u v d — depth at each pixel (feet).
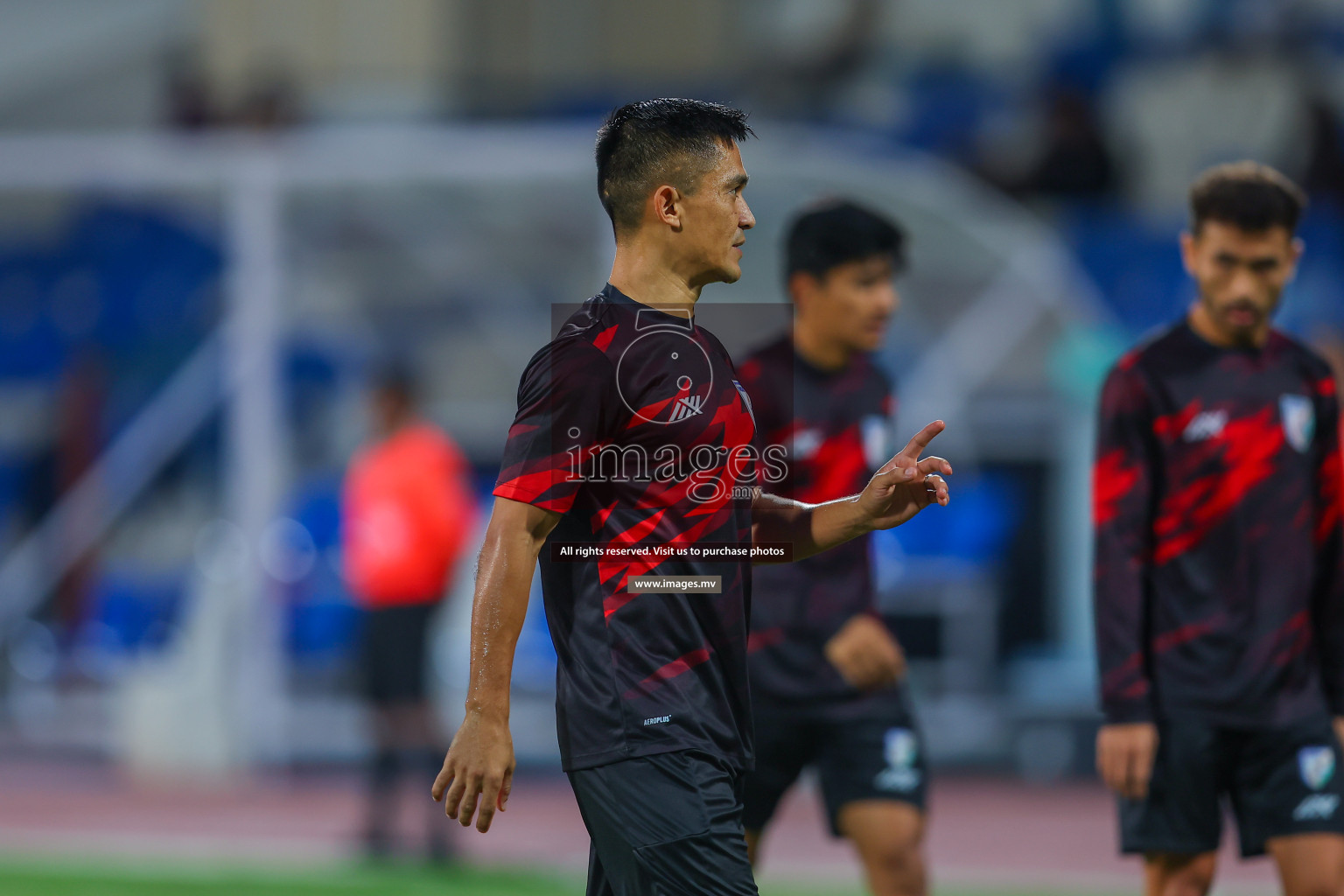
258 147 135.74
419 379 158.10
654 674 37.58
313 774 127.03
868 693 55.36
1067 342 135.64
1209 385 49.85
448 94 191.21
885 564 133.90
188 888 83.30
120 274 152.05
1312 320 138.51
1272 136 194.80
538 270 149.89
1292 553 49.47
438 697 129.59
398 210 140.36
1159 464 50.14
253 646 129.49
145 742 126.52
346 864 90.68
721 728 38.11
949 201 134.31
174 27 204.44
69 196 146.92
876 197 131.23
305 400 158.92
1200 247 49.96
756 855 57.52
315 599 145.48
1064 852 94.58
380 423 95.40
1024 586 138.21
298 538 147.23
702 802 37.11
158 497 161.58
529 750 130.31
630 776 37.29
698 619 38.22
